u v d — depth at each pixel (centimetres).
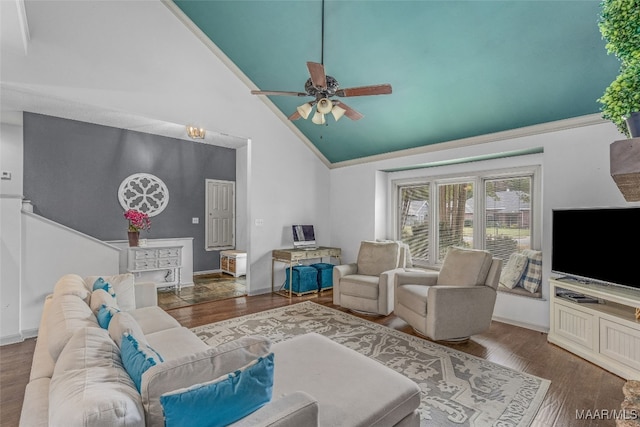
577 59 263
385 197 529
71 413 80
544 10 242
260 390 107
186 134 577
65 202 489
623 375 232
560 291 308
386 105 400
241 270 615
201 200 642
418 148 450
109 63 348
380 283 373
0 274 293
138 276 487
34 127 464
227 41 413
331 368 170
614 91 152
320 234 574
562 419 188
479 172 425
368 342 303
